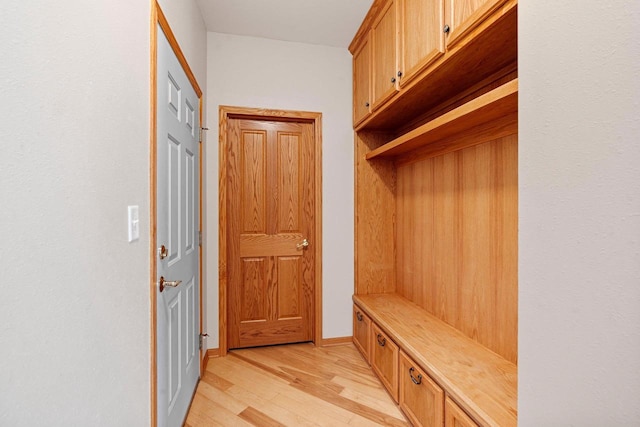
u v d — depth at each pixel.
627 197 0.54
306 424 1.63
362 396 1.88
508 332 1.42
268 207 2.61
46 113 0.60
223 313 2.42
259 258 2.60
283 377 2.10
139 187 1.05
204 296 2.31
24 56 0.55
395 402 1.78
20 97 0.54
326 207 2.63
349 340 2.67
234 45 2.46
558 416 0.68
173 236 1.47
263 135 2.60
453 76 1.56
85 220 0.73
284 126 2.64
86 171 0.73
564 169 0.67
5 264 0.52
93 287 0.76
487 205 1.55
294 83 2.57
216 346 2.41
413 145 2.08
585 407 0.62
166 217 1.35
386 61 1.97
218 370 2.19
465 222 1.72
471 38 1.22
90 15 0.75
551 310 0.70
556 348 0.69
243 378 2.09
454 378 1.29
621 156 0.55
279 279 2.63
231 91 2.45
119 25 0.90
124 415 0.93
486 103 1.23
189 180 1.81
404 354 1.67
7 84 0.52
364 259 2.62
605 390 0.58
